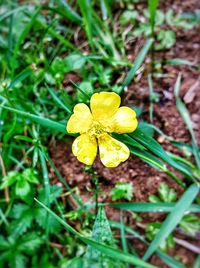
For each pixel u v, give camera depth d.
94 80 0.11
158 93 0.11
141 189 0.10
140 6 0.13
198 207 0.10
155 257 0.10
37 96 0.11
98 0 0.13
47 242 0.10
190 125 0.11
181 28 0.12
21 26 0.12
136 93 0.11
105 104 0.08
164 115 0.11
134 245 0.10
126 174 0.11
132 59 0.12
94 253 0.09
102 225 0.09
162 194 0.10
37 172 0.10
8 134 0.10
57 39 0.12
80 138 0.08
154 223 0.10
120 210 0.10
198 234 0.10
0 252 0.10
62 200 0.11
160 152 0.09
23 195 0.10
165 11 0.13
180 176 0.10
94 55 0.11
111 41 0.12
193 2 0.13
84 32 0.12
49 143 0.11
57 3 0.13
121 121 0.08
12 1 0.13
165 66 0.12
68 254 0.10
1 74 0.12
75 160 0.11
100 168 0.11
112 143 0.08
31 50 0.12
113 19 0.13
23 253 0.10
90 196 0.11
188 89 0.11
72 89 0.11
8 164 0.11
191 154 0.11
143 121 0.11
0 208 0.10
